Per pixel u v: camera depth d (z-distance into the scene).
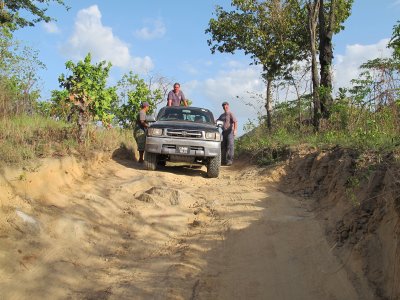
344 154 8.86
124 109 17.36
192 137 11.08
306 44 20.12
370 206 6.44
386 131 8.91
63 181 7.94
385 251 5.31
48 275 5.17
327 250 6.27
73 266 5.53
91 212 7.12
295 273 5.86
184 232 7.25
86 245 6.15
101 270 5.66
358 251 5.70
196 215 8.01
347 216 6.74
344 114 12.48
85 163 9.50
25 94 11.52
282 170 10.99
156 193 8.62
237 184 10.50
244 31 19.97
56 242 5.91
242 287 5.54
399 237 4.99
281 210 8.22
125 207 7.86
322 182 9.20
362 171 7.34
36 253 5.49
